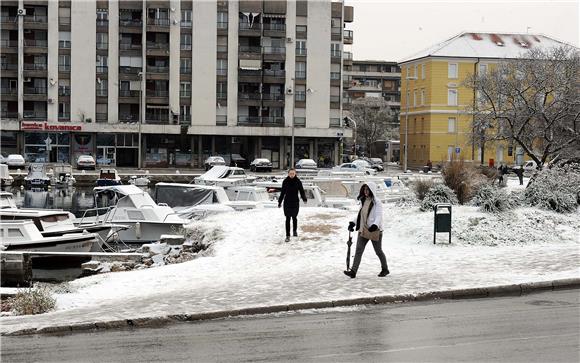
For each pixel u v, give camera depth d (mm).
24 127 82438
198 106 86250
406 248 18797
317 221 22531
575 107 39875
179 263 18469
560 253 17938
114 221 26484
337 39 90125
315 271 16016
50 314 12461
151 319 11531
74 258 20406
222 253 18859
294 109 88250
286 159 89375
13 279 16953
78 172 71938
